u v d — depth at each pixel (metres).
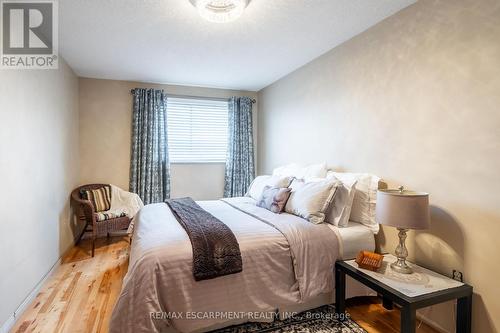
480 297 1.67
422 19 2.00
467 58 1.73
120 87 4.11
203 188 4.62
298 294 1.93
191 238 1.82
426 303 1.53
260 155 4.80
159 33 2.56
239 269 1.77
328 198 2.31
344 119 2.79
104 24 2.38
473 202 1.71
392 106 2.25
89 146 3.98
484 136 1.65
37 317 2.01
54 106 2.88
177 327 1.63
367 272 1.86
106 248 3.52
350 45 2.69
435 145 1.92
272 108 4.33
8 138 1.91
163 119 4.25
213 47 2.90
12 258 1.93
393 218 1.76
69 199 3.45
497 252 1.60
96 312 2.07
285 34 2.60
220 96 4.65
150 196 4.15
